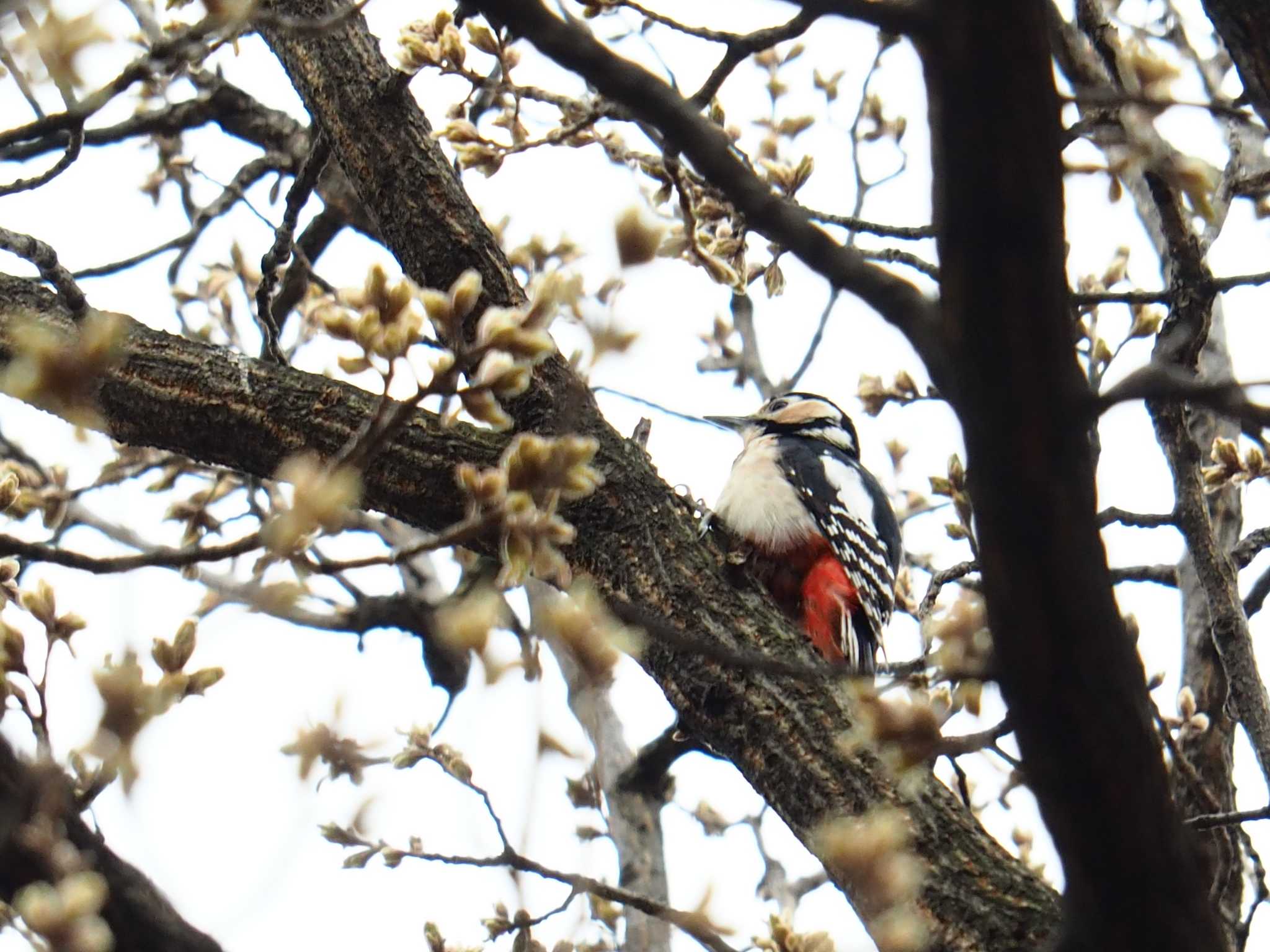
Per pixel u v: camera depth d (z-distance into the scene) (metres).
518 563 4.49
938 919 5.60
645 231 3.97
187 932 4.32
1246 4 6.45
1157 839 4.08
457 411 4.70
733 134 9.52
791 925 6.89
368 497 7.28
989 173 3.60
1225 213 7.53
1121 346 9.74
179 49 4.80
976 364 3.76
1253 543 9.16
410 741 7.78
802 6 3.69
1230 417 3.91
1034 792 4.14
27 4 3.89
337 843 7.48
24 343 3.86
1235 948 7.86
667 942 9.45
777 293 8.70
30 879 3.97
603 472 7.14
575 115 8.34
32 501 7.46
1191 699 9.69
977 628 4.17
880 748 4.41
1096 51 6.11
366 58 8.06
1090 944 4.27
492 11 3.87
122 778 3.65
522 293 7.60
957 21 3.54
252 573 4.57
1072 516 3.82
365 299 4.56
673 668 6.71
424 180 7.80
